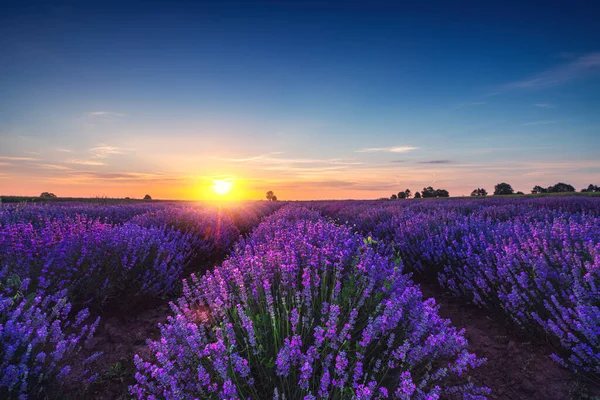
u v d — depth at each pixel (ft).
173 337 7.70
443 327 7.98
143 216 28.96
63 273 12.49
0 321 8.27
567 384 9.15
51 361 8.64
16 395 7.20
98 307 13.39
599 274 10.45
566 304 10.62
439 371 7.11
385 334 7.80
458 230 19.94
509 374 9.79
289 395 6.70
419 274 19.02
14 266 12.04
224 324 8.36
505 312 12.37
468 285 14.26
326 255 12.05
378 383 7.27
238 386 6.78
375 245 18.94
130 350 11.07
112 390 9.04
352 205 65.72
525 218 24.76
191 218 27.78
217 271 10.69
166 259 16.58
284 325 8.52
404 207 46.19
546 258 13.14
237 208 51.03
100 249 14.25
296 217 32.91
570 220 17.99
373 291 10.46
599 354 8.52
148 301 14.90
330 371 7.27
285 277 10.11
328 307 8.80
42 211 29.37
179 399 6.31
